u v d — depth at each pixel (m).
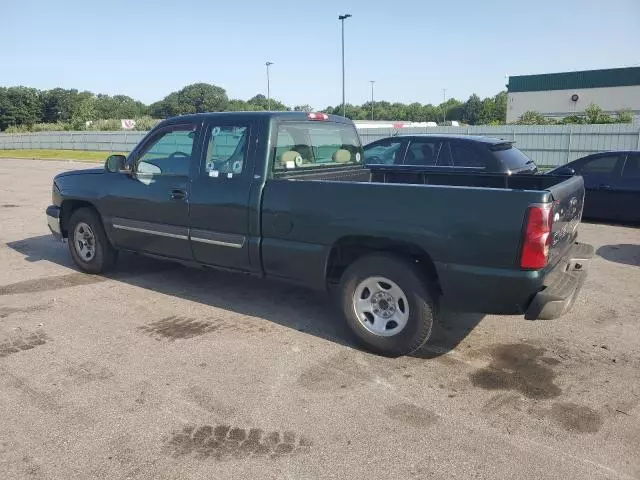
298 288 6.27
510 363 4.39
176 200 5.47
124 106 105.06
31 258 7.73
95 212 6.55
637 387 4.00
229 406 3.69
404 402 3.76
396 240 4.24
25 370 4.20
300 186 4.64
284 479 2.96
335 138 5.96
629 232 9.69
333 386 3.98
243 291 6.16
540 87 61.44
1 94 92.06
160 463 3.09
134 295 6.02
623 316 5.45
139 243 6.05
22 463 3.08
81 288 6.27
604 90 58.19
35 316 5.37
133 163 5.95
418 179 6.12
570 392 3.92
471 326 5.16
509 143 9.29
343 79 37.00
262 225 4.89
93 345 4.68
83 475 2.99
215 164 5.24
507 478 2.99
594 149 22.17
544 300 3.83
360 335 4.54
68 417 3.54
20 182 18.94
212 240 5.25
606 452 3.22
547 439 3.34
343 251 4.80
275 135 4.98
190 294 6.05
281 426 3.46
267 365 4.31
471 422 3.52
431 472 3.03
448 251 4.03
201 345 4.68
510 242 3.80
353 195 4.38
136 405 3.70
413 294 4.24
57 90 98.00
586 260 4.54
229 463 3.10
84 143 44.91
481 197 3.88
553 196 3.86
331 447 3.25
